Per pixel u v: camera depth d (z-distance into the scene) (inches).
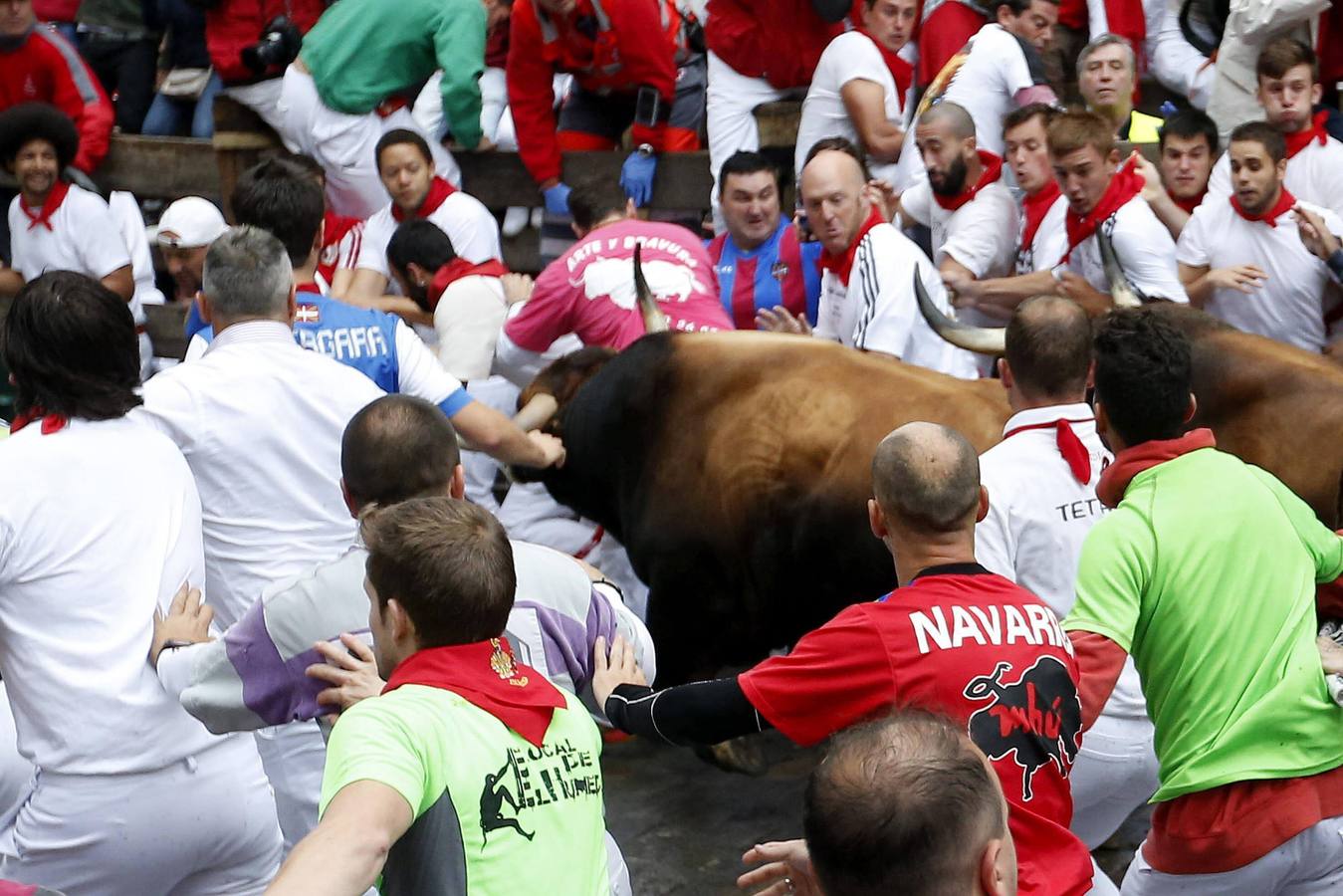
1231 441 287.7
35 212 464.4
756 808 334.3
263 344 250.4
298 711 195.0
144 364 483.8
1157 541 209.6
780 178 475.5
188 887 226.4
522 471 356.2
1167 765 214.5
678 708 193.3
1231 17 438.9
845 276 357.4
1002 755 181.6
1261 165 353.1
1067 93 484.4
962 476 191.2
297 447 248.8
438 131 499.8
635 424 328.5
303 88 474.3
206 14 503.8
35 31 512.4
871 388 301.4
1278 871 210.2
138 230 486.3
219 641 197.9
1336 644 216.8
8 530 212.4
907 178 435.5
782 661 190.5
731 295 399.5
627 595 392.8
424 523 168.9
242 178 295.4
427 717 159.8
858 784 122.3
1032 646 186.7
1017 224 393.4
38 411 222.5
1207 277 362.9
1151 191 391.5
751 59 469.7
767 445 307.6
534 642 195.3
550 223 486.3
